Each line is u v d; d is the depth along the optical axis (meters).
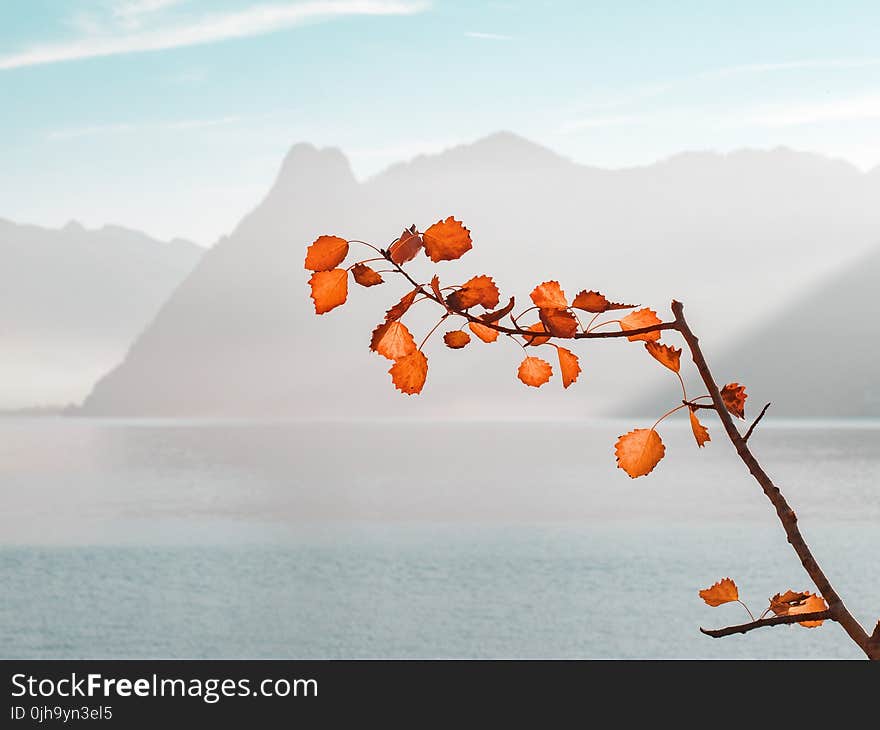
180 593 28.31
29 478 74.69
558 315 0.86
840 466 79.88
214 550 36.78
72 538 40.09
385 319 0.80
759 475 0.91
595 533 40.56
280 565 33.16
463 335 0.83
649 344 0.90
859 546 35.38
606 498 56.28
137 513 49.56
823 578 0.88
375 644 21.98
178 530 42.78
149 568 32.78
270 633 23.16
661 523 43.81
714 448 105.69
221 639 22.56
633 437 0.88
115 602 26.95
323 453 108.31
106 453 109.31
